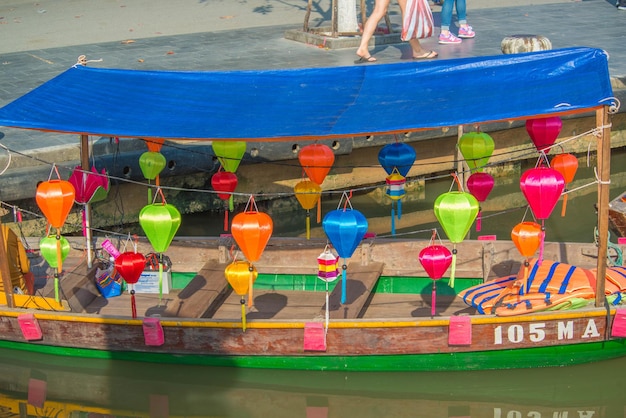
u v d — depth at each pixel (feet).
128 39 69.92
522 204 51.65
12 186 42.39
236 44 66.95
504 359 32.07
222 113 32.09
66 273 38.04
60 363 34.19
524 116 28.55
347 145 49.39
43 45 67.87
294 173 50.57
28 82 56.08
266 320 31.83
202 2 87.10
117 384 33.55
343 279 32.76
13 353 34.71
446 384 32.53
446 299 36.94
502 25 72.28
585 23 72.49
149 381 33.47
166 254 38.58
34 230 44.45
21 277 35.32
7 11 84.23
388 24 66.69
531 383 32.63
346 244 31.19
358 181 52.21
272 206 50.85
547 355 32.17
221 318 34.83
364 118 30.37
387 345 31.63
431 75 33.96
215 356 32.60
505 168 55.83
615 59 59.11
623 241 37.42
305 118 30.96
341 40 64.49
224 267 37.47
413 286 37.52
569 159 35.55
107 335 32.83
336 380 32.60
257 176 49.73
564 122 56.18
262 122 30.89
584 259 36.99
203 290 35.22
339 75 35.12
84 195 37.01
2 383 33.53
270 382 32.83
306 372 32.63
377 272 36.63
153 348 32.65
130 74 36.50
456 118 29.30
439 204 30.96
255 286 38.37
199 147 46.75
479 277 37.06
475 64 34.12
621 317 31.27
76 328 33.01
